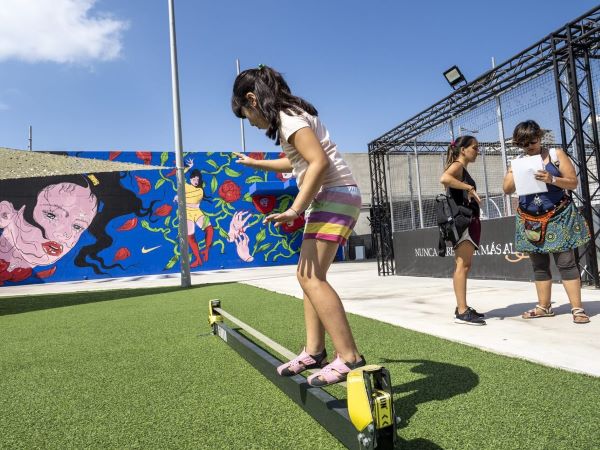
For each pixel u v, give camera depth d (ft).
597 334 9.35
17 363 9.99
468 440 5.00
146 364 9.30
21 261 51.24
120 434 5.79
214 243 58.49
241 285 28.27
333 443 5.17
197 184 58.18
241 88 6.15
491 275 23.03
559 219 10.53
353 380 4.33
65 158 55.67
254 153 61.21
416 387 6.80
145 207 55.98
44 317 18.03
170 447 5.32
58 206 52.85
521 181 10.71
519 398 6.10
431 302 15.72
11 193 51.49
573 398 5.99
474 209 11.18
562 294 15.99
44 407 6.97
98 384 8.05
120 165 56.65
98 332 13.60
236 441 5.37
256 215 60.59
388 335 10.56
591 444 4.77
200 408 6.56
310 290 5.71
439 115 29.58
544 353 8.13
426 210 38.75
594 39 19.48
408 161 37.52
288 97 5.95
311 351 6.42
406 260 30.71
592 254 18.28
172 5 31.89
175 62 31.83
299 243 62.23
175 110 31.55
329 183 5.88
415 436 5.16
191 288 28.81
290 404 6.54
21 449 5.47
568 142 20.49
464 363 7.87
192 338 11.82
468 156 11.28
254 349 8.30
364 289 22.15
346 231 5.83
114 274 54.13
